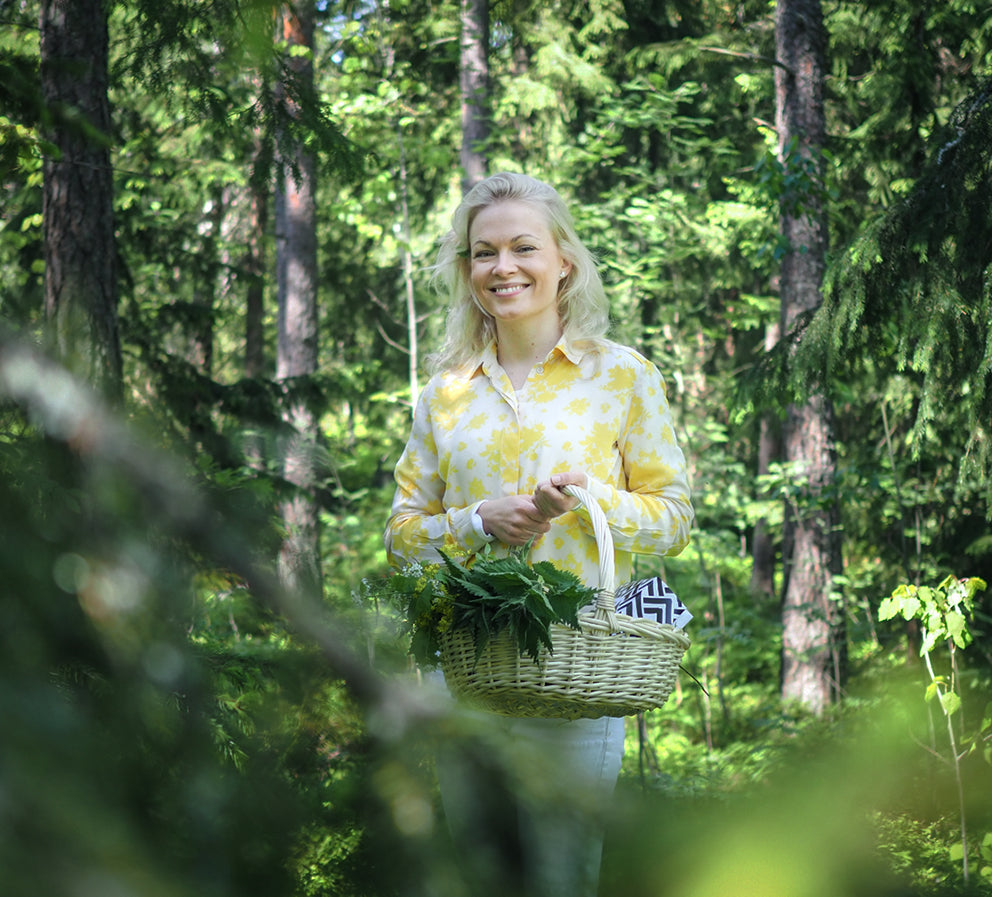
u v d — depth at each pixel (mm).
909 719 621
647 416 2170
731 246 10578
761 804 396
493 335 2268
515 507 1976
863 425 8062
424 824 424
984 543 5910
